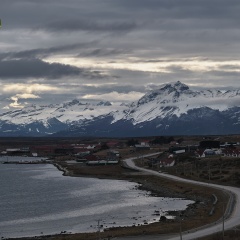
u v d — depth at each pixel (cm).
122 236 17375
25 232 19638
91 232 18888
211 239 16012
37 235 18912
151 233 17625
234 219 19400
